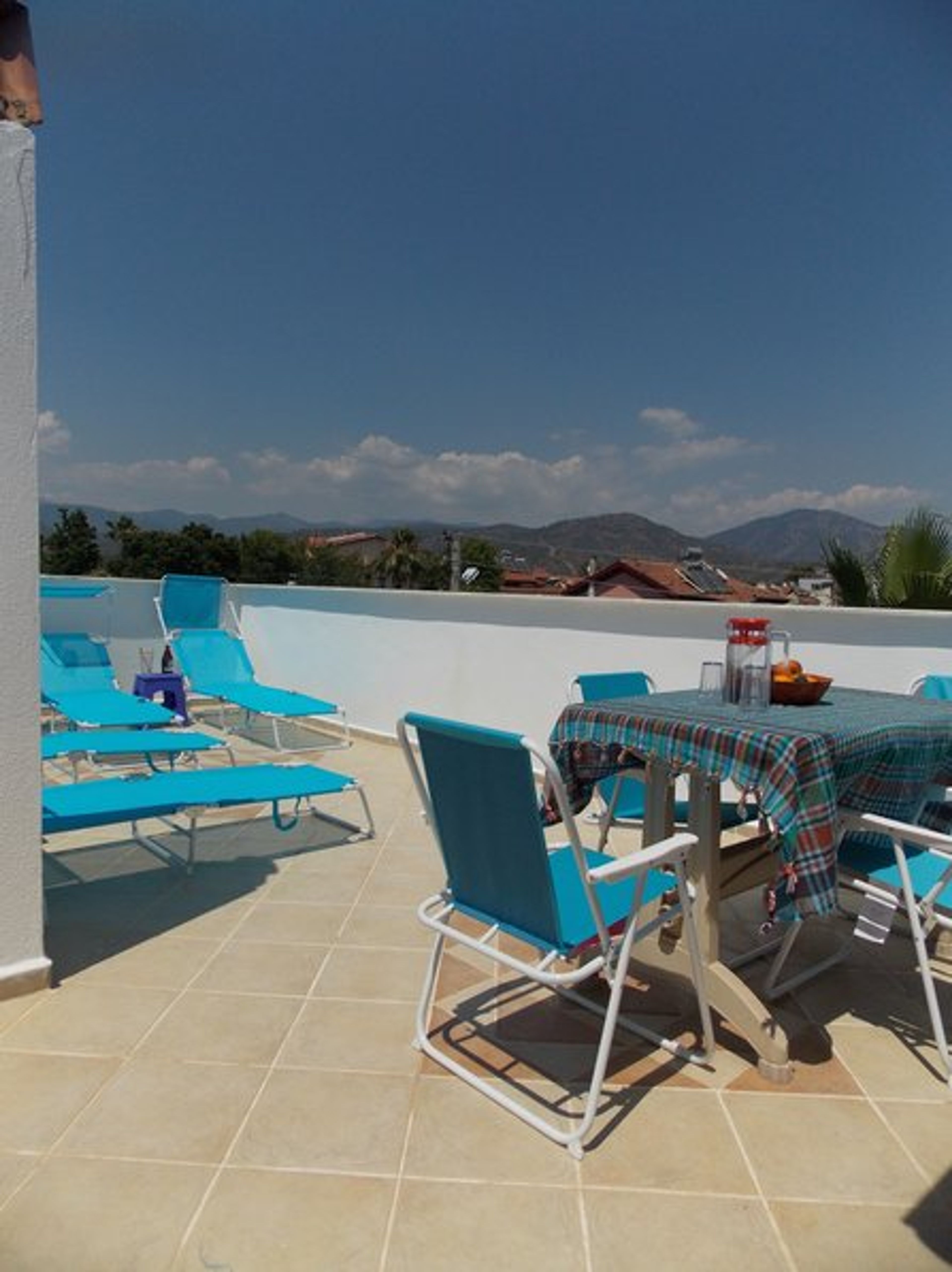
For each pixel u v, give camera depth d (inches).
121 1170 63.6
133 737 161.0
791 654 165.3
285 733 267.7
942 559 279.1
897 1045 86.4
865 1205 61.7
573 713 93.1
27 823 90.3
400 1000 93.4
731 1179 64.3
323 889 129.1
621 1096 75.8
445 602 226.5
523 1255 55.9
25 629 88.0
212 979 97.4
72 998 91.6
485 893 77.5
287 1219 58.8
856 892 108.8
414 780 79.5
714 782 82.1
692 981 80.7
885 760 89.4
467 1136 69.0
